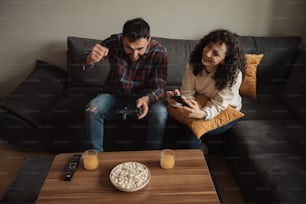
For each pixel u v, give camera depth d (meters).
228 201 1.84
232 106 1.94
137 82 2.09
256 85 2.50
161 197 1.32
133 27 1.77
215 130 1.93
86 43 2.41
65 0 2.47
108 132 2.09
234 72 1.81
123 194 1.34
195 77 1.99
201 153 1.62
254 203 1.67
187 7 2.54
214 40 1.76
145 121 2.05
